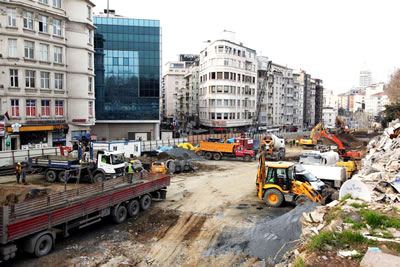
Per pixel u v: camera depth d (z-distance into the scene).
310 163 25.80
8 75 31.12
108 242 12.66
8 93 31.09
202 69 70.94
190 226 14.59
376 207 11.22
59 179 22.62
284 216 13.14
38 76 33.47
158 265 10.87
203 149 38.94
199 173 28.95
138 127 57.38
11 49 31.39
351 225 9.59
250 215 16.23
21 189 20.42
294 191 17.34
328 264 7.44
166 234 13.61
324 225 10.30
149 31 56.28
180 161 29.23
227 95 65.81
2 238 9.60
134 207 15.98
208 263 10.89
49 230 12.22
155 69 56.81
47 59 34.50
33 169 23.27
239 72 68.69
